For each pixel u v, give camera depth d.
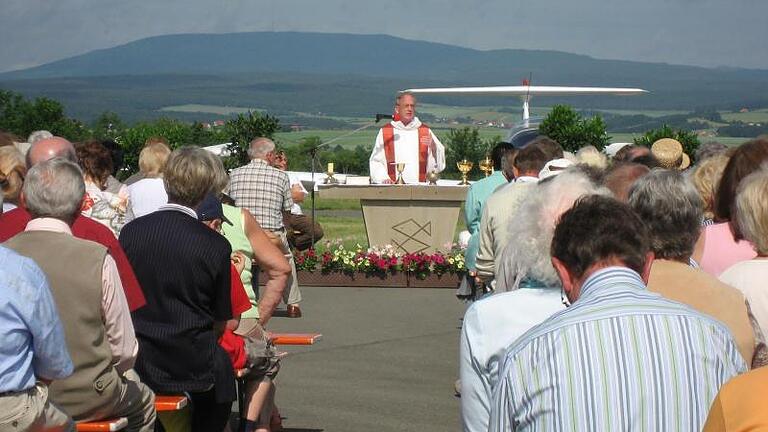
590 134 21.98
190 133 35.41
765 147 5.37
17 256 4.16
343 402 8.20
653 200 4.04
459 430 7.43
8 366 4.08
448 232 15.81
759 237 4.44
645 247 3.20
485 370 3.87
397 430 7.43
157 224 5.71
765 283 4.36
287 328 11.21
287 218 13.88
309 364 9.50
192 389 5.66
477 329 3.90
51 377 4.31
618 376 2.97
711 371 2.98
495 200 6.88
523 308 3.88
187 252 5.63
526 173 7.02
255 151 11.09
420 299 13.22
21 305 4.08
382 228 15.84
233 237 6.62
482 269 6.95
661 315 3.04
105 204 7.53
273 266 6.74
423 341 10.55
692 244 4.04
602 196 3.31
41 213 5.04
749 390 2.33
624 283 3.14
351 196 15.73
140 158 8.78
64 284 4.90
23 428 4.14
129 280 5.54
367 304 12.79
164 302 5.63
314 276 14.38
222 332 5.91
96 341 4.96
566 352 3.02
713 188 6.30
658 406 2.95
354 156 51.53
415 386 8.70
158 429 5.92
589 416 2.96
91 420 5.06
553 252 3.29
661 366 2.97
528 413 3.05
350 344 10.40
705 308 3.85
